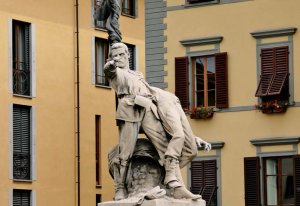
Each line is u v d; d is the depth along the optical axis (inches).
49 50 2094.0
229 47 1815.9
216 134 1801.2
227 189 1788.9
